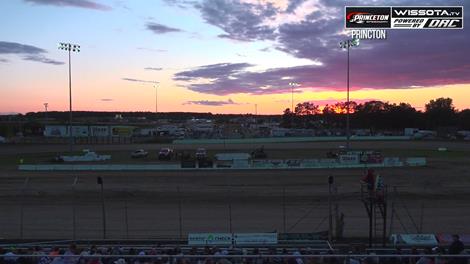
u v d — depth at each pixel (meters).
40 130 144.62
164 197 39.28
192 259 11.88
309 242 21.53
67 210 34.34
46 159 72.81
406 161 60.62
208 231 28.36
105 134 118.25
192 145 101.56
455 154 77.69
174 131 143.12
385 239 21.94
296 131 146.75
